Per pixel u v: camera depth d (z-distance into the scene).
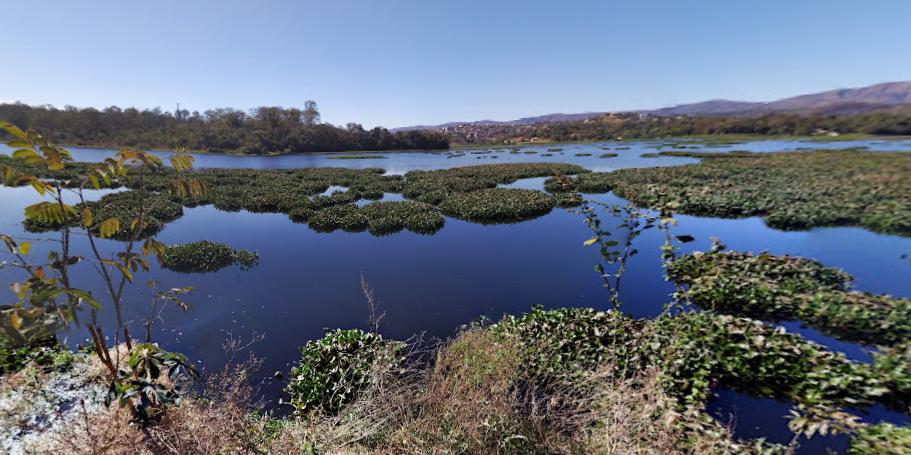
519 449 3.91
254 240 17.58
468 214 21.03
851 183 22.89
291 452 4.04
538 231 18.03
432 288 11.86
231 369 7.55
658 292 10.84
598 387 4.96
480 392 4.51
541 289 11.56
